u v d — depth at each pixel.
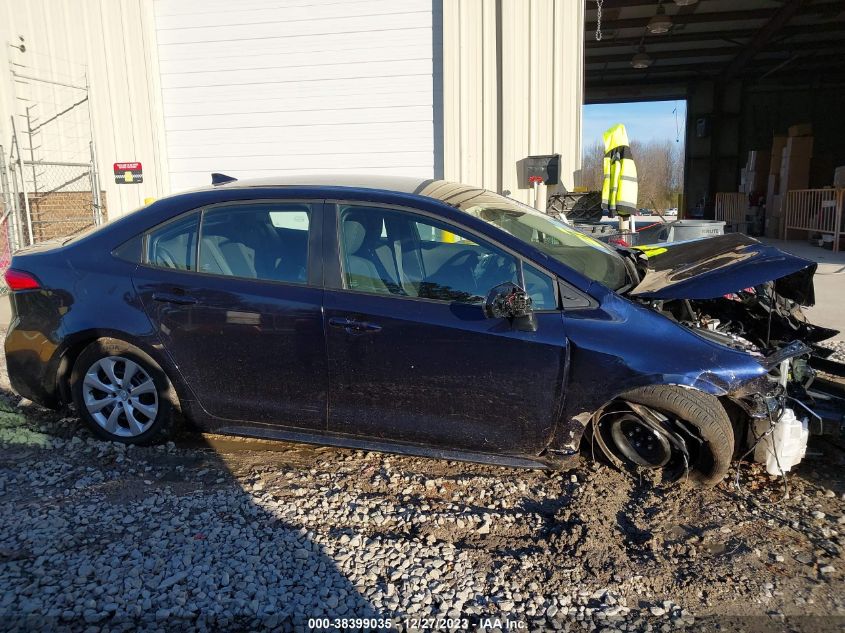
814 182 17.62
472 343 3.41
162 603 2.64
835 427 3.57
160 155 10.17
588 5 16.70
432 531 3.20
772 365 3.34
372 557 2.97
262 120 10.00
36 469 3.72
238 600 2.66
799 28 19.75
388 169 9.82
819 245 14.94
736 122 27.28
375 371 3.54
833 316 7.43
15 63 10.16
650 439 3.55
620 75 26.09
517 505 3.45
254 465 3.84
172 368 3.79
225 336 3.69
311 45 9.72
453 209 3.62
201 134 10.18
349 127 9.81
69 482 3.59
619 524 3.27
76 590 2.70
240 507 3.36
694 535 3.17
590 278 3.48
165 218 3.89
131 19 9.90
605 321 3.36
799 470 3.80
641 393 3.35
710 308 4.34
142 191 10.31
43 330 3.92
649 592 2.78
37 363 3.95
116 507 3.34
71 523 3.18
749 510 3.38
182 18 9.95
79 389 3.97
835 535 3.18
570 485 3.62
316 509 3.36
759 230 20.02
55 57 10.12
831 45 22.02
